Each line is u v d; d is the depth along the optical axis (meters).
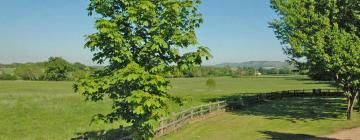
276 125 30.27
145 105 12.59
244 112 39.69
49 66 174.25
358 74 30.11
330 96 63.66
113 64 13.66
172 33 13.44
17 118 35.53
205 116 35.25
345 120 32.78
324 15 30.55
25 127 30.27
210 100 61.28
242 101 44.81
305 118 34.47
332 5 30.89
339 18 31.72
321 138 24.19
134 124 13.85
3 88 93.56
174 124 26.42
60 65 174.62
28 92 75.19
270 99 57.06
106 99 55.75
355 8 30.70
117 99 13.39
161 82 12.80
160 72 13.34
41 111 41.19
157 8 13.65
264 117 35.31
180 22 13.67
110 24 12.58
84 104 48.94
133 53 13.64
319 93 65.00
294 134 25.92
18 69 176.38
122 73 12.32
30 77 175.62
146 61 13.68
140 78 12.54
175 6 12.91
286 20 31.20
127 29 13.55
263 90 95.81
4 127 30.22
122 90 13.47
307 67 32.09
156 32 13.23
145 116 13.30
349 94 32.31
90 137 18.44
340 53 29.42
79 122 33.03
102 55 13.50
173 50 13.19
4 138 25.30
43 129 29.27
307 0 31.84
